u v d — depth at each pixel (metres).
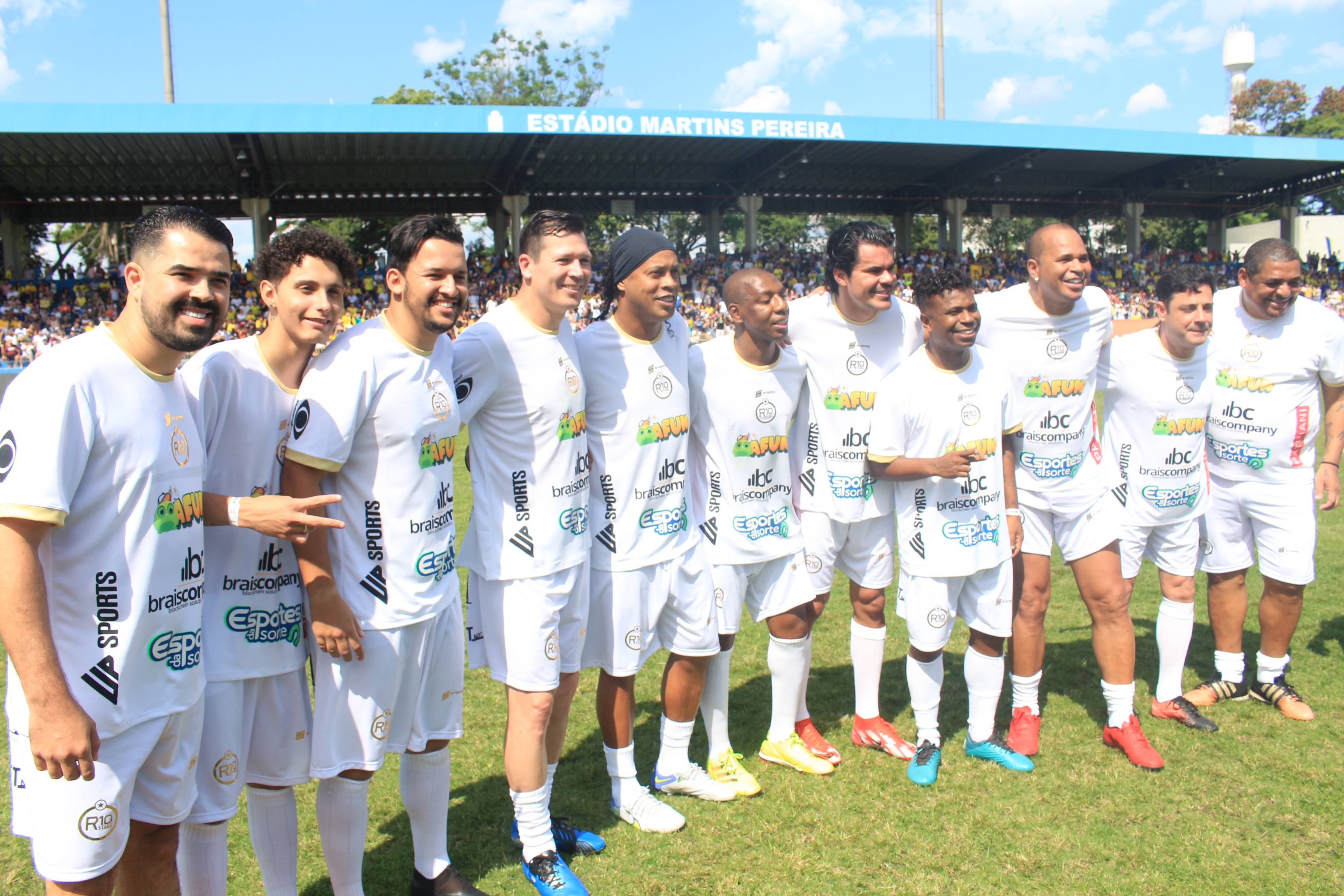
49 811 2.26
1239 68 49.28
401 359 2.90
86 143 19.50
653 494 3.66
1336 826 3.57
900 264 28.64
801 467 4.36
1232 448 4.69
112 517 2.30
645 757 4.38
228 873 3.38
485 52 39.16
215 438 2.78
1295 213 32.56
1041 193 32.00
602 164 24.94
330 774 2.88
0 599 2.09
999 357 4.09
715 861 3.44
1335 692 4.87
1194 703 4.77
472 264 27.72
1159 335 4.38
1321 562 7.34
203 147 20.30
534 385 3.28
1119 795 3.85
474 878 3.36
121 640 2.32
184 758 2.52
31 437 2.14
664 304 3.47
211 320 2.37
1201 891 3.18
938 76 27.05
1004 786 3.96
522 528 3.31
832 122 22.16
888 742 4.33
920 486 4.05
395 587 2.92
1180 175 28.39
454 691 3.19
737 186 27.05
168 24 21.44
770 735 4.29
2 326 21.23
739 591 4.00
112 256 33.91
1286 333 4.55
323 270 2.78
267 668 2.83
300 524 2.52
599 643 3.69
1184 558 4.51
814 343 4.24
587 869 3.41
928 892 3.21
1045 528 4.31
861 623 4.38
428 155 22.45
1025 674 4.34
